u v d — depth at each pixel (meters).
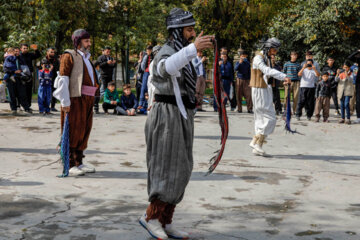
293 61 12.23
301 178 5.14
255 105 6.44
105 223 3.48
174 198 3.08
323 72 11.22
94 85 5.18
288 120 6.28
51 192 4.33
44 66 11.37
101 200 4.10
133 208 3.87
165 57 2.97
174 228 3.24
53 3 21.31
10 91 11.25
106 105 11.90
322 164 5.98
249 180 4.99
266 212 3.85
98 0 25.08
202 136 8.27
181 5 26.08
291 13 26.44
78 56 5.02
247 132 9.02
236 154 6.58
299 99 11.60
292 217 3.72
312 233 3.35
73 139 5.05
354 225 3.55
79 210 3.79
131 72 44.00
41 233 3.24
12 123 9.57
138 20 26.67
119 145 7.11
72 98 4.97
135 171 5.34
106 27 27.30
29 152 6.36
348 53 23.75
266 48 6.30
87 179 4.90
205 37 2.88
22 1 18.78
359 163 6.10
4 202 3.96
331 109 15.77
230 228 3.43
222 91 3.14
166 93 3.07
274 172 5.43
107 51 12.48
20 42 16.98
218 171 5.42
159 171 3.07
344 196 4.41
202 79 12.90
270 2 22.77
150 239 3.16
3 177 4.89
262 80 6.30
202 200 4.18
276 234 3.31
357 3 21.45
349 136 8.77
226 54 13.55
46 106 11.44
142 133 8.49
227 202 4.12
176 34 3.08
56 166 5.52
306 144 7.69
